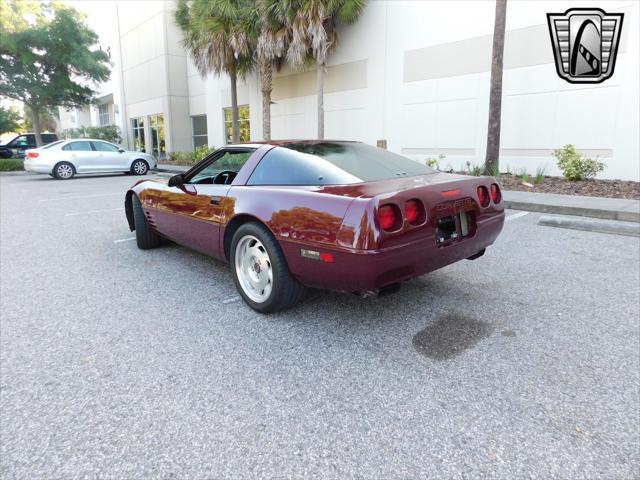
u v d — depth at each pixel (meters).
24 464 1.80
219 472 1.76
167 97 22.56
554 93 9.76
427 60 11.97
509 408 2.15
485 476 1.72
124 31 25.78
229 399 2.25
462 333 2.97
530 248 5.09
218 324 3.16
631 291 3.70
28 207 8.76
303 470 1.76
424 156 12.45
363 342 2.86
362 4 12.77
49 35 21.28
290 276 3.08
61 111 44.41
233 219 3.39
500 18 9.38
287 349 2.78
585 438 1.93
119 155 15.99
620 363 2.55
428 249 2.79
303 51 12.45
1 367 2.59
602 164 8.90
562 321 3.13
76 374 2.51
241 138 19.28
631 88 8.73
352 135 14.30
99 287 3.97
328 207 2.72
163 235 4.73
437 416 2.10
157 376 2.48
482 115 11.08
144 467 1.79
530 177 9.74
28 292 3.86
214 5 13.80
